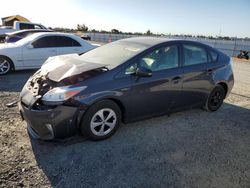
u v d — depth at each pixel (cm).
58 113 353
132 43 480
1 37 1625
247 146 420
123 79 400
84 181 307
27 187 290
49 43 886
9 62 831
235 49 2812
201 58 525
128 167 340
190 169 345
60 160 345
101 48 511
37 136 385
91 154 363
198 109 583
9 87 679
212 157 379
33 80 416
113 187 300
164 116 522
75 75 374
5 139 390
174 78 462
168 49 466
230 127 493
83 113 371
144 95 426
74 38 937
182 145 408
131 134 433
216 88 557
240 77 1091
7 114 485
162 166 347
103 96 380
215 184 317
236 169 352
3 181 296
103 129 400
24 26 1869
